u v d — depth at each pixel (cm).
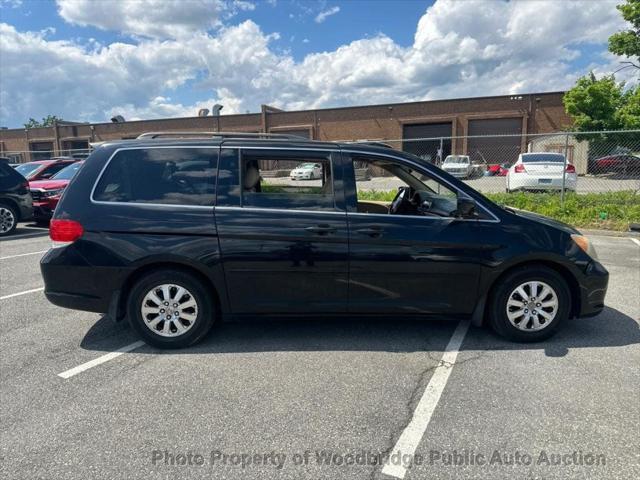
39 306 504
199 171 376
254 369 345
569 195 1149
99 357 370
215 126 3862
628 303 490
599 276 382
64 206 372
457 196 385
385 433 264
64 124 4197
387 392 309
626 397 299
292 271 371
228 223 365
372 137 3559
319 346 386
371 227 369
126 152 380
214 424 273
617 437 257
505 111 3206
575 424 270
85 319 462
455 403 294
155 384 323
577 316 393
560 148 2111
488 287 379
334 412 285
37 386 321
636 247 791
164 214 367
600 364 348
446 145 3403
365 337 404
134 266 366
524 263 383
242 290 374
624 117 2497
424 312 384
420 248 371
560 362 352
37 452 248
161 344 380
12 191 997
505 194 1205
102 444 255
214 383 323
